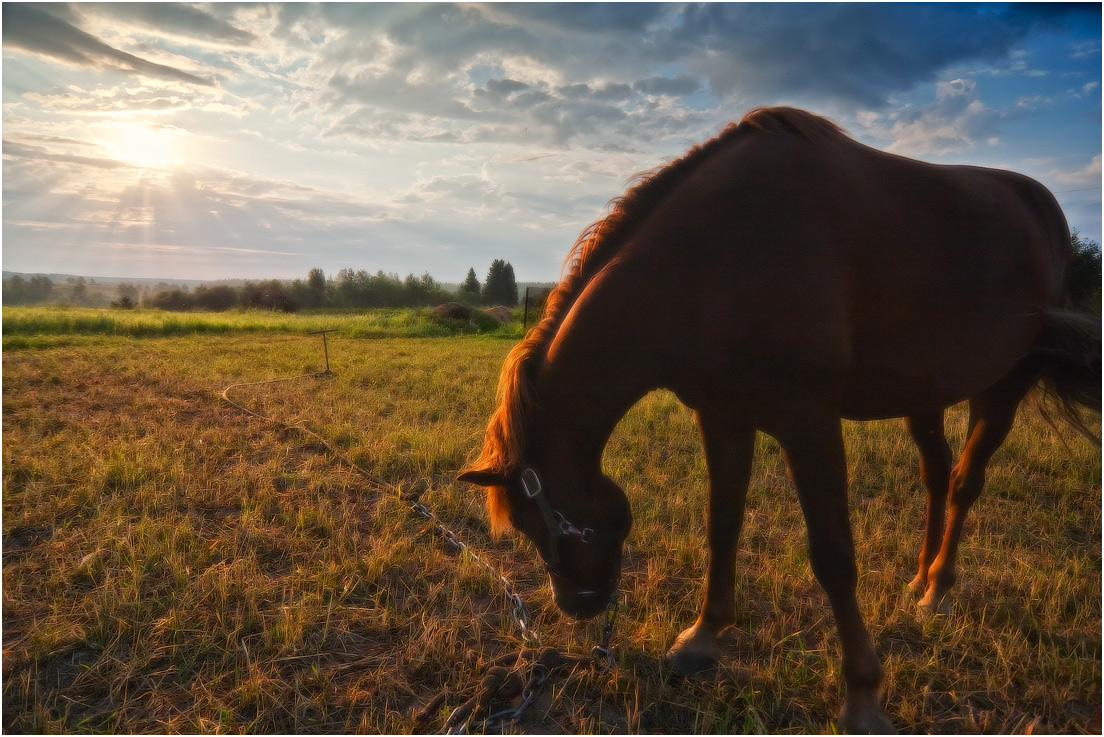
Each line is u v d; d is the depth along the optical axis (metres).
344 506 3.61
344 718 2.00
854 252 1.88
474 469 2.09
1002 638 2.40
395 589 2.78
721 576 2.34
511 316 28.05
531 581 2.91
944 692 2.14
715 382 1.92
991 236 2.19
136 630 2.36
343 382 7.78
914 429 2.79
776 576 2.80
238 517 3.47
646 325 1.94
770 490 4.03
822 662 2.29
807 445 1.86
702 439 2.23
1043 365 2.51
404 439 5.04
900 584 2.86
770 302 1.79
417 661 2.23
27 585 2.69
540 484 2.02
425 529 3.35
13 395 6.56
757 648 2.41
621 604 2.68
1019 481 4.02
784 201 1.87
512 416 2.04
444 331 19.23
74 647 2.30
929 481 2.78
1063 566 2.95
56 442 4.71
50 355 10.07
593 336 1.98
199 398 6.73
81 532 3.15
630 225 2.12
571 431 2.05
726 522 2.28
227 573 2.71
